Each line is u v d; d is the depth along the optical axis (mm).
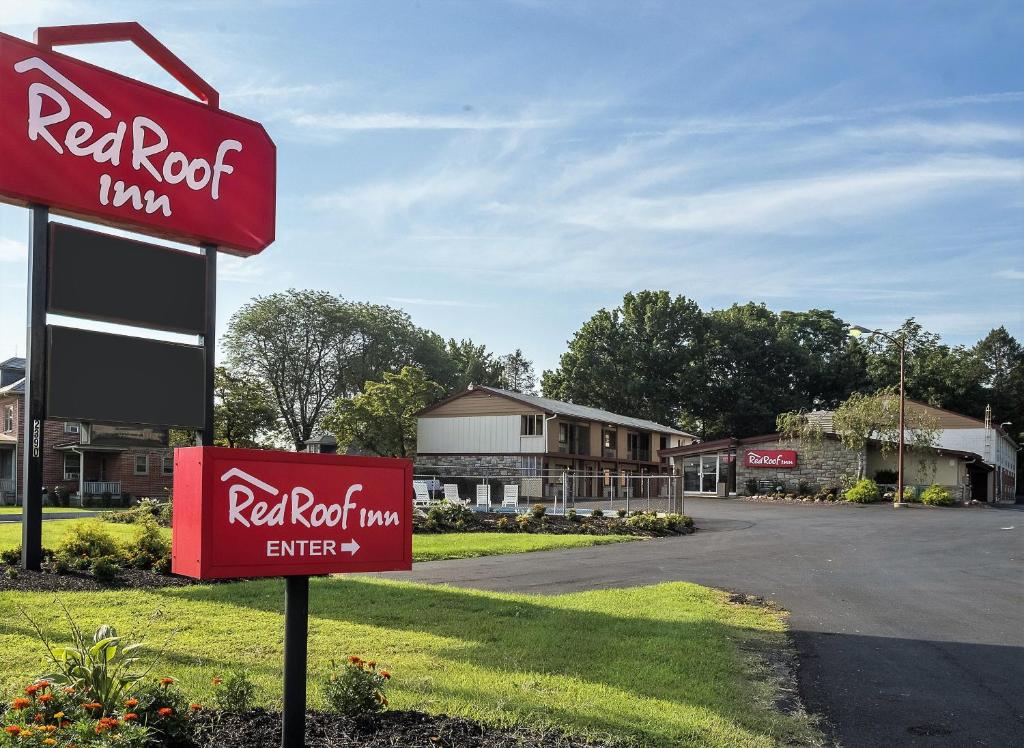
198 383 11078
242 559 4027
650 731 5184
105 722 3600
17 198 9641
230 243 11367
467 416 44781
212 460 3961
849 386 70562
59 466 37969
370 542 4465
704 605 10578
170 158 10805
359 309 62844
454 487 30016
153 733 4145
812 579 13664
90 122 10125
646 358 66812
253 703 5227
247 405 34500
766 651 8078
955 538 21031
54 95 9852
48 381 9836
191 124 11031
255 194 11648
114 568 10695
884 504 34594
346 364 61500
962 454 38031
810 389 71375
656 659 7320
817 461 39312
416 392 47281
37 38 9984
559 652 7465
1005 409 75938
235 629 8109
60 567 10664
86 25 10336
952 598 11805
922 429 37375
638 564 15461
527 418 43344
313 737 4570
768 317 74438
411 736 4691
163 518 21484
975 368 75125
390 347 63406
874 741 5512
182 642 7453
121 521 21859
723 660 7410
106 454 38875
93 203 10094
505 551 17422
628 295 69750
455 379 69875
